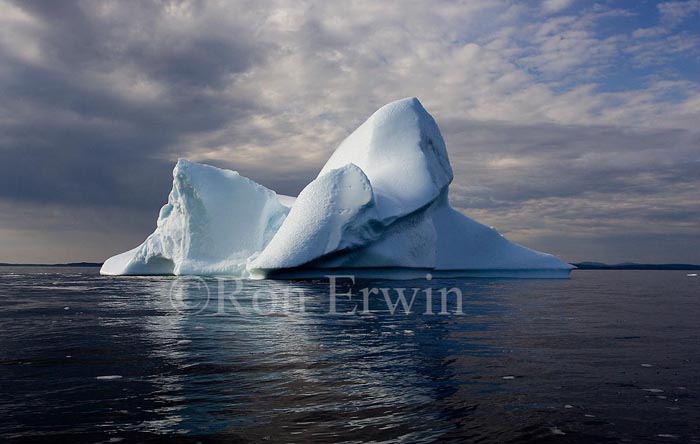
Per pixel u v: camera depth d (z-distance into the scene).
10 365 7.00
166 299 16.98
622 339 9.43
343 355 7.75
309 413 5.02
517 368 6.95
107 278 34.50
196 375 6.47
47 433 4.47
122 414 4.96
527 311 13.98
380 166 33.47
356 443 4.27
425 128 35.44
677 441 4.40
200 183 34.34
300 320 11.76
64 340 9.00
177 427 4.62
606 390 5.89
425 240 30.86
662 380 6.34
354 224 27.39
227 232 34.28
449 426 4.69
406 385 6.04
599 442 4.38
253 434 4.46
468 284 25.88
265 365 7.04
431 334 9.84
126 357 7.53
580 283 32.28
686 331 10.50
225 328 10.50
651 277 57.41
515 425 4.73
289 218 29.22
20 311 13.63
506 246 34.62
